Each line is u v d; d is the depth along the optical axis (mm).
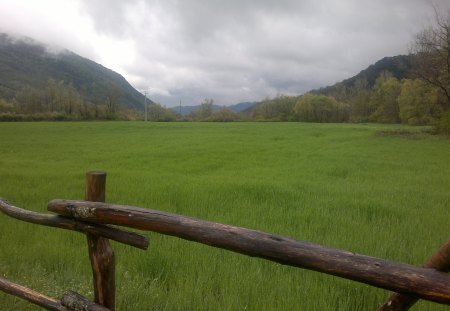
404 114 79250
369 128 54906
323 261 1765
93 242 2666
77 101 118062
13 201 8570
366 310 3662
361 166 16859
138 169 15953
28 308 3656
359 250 5266
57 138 36969
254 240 1943
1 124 65375
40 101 118438
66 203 2703
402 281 1592
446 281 1526
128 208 2393
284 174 14305
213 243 2080
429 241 5723
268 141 33406
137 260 4766
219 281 4215
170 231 2223
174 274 4414
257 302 3668
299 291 3871
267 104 136375
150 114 124500
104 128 56031
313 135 41562
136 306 3578
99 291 2693
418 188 11234
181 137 38875
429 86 45000
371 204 8391
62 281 4254
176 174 13891
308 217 7246
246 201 8688
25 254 5102
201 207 8039
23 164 16578
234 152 24047
